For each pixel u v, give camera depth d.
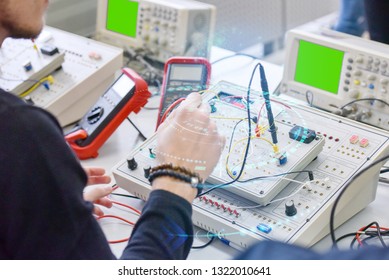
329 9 2.12
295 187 1.19
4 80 1.62
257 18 1.97
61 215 0.79
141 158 1.33
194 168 0.95
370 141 1.28
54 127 0.80
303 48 1.67
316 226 1.13
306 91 1.70
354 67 1.58
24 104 0.78
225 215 1.16
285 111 1.36
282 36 1.99
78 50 1.76
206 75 1.51
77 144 1.49
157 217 0.89
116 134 1.60
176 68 1.52
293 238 1.08
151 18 1.88
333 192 1.17
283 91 1.75
